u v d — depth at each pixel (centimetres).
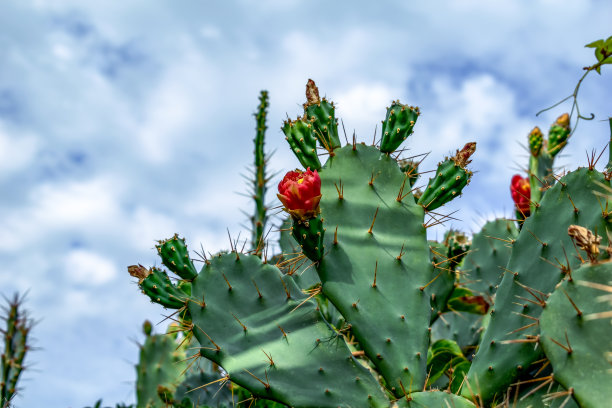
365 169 267
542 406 224
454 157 265
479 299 324
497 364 236
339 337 243
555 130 352
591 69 298
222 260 257
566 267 233
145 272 257
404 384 235
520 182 328
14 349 358
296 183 236
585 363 197
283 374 235
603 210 234
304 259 311
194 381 344
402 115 269
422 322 244
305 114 279
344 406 230
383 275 248
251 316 248
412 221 259
